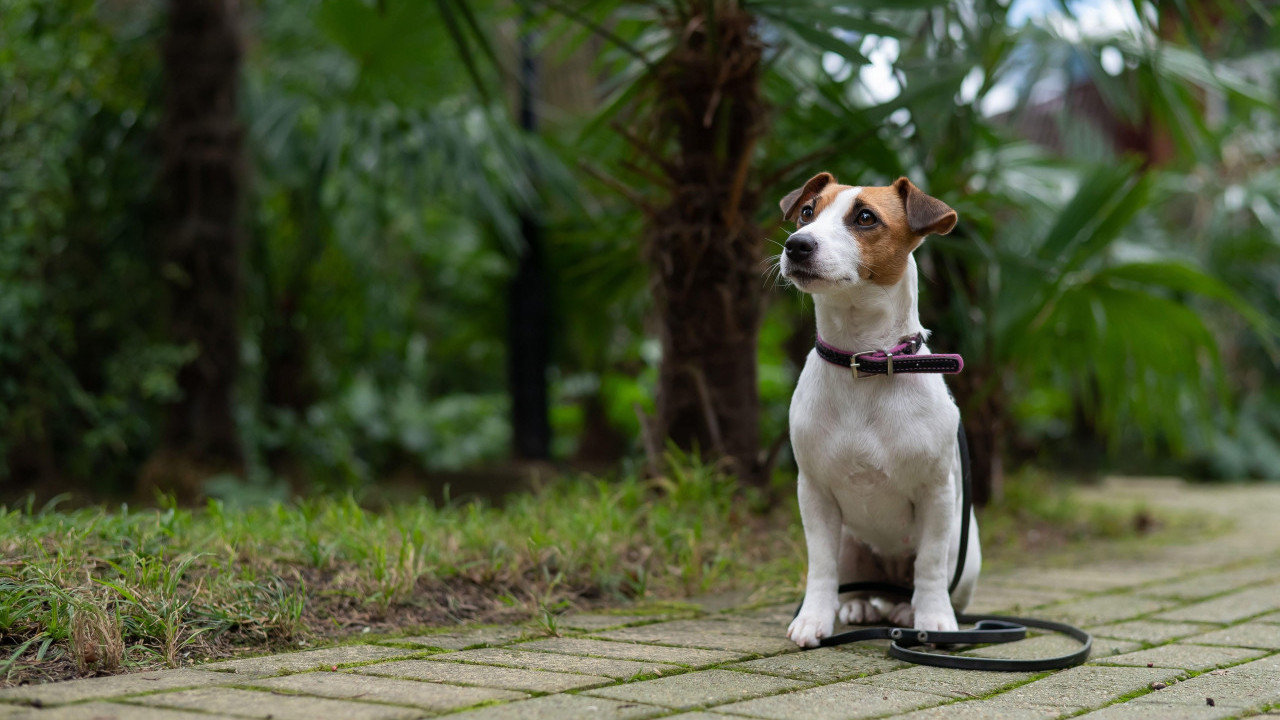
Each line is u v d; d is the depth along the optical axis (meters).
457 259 8.05
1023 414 8.33
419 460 8.04
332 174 6.78
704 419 4.55
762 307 4.56
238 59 5.78
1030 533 5.35
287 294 7.01
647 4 4.71
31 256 5.49
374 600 2.89
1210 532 5.67
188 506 5.07
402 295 8.05
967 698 2.16
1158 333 5.16
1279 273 8.81
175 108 5.65
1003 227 5.88
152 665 2.33
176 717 1.87
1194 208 9.64
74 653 2.28
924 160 4.73
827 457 2.64
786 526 4.31
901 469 2.59
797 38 4.33
